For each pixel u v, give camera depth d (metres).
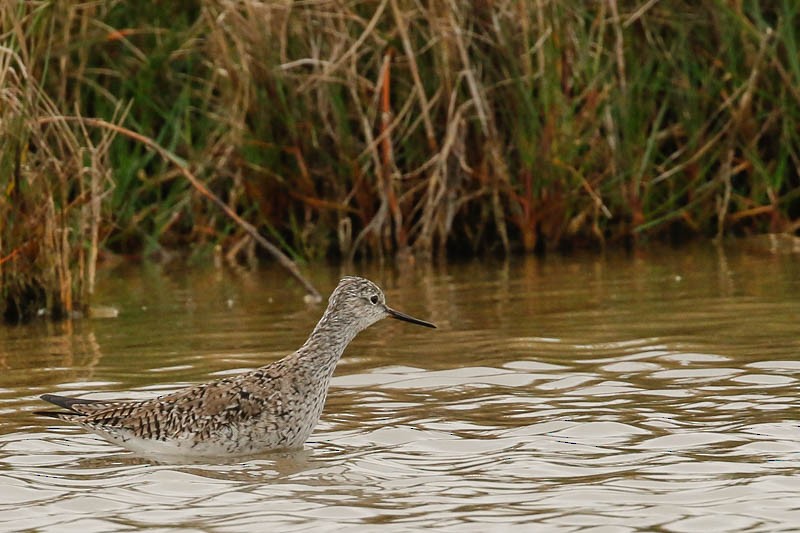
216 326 14.17
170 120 18.89
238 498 8.38
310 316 14.61
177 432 9.44
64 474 9.02
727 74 18.80
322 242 18.92
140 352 12.92
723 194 19.11
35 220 14.77
